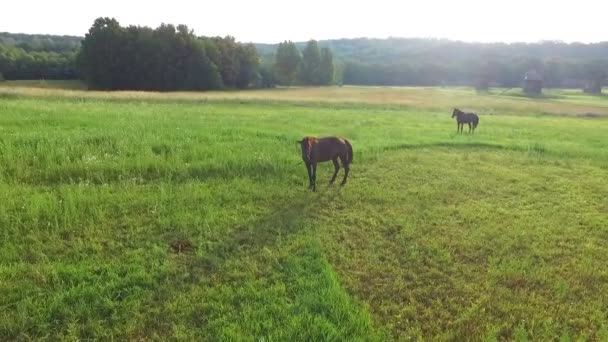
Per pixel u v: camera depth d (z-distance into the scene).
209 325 4.89
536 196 10.61
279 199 9.38
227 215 8.09
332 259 6.71
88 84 67.25
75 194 8.20
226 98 36.69
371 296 5.71
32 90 33.47
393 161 13.52
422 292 5.94
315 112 28.53
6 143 10.93
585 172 13.52
